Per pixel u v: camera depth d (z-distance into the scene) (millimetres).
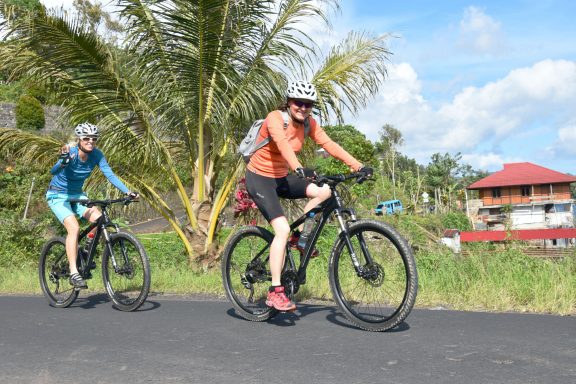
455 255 7438
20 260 12469
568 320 4359
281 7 9391
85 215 5773
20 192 18828
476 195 78000
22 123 36188
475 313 4781
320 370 3131
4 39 8414
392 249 4133
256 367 3227
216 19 8578
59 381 3086
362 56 9992
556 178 66750
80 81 9078
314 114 9953
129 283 5488
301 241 4355
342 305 4219
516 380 2857
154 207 10203
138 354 3600
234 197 10508
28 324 4797
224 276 4957
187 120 9578
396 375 2998
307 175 4055
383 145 85125
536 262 6637
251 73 9305
